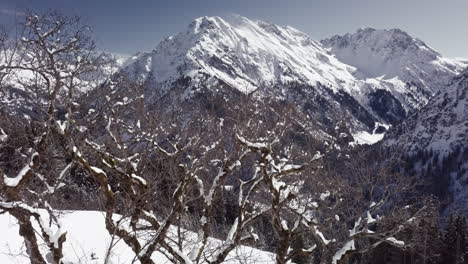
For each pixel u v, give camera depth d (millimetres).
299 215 11094
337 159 11820
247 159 11906
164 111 10859
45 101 8359
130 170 8602
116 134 9625
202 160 10000
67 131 7844
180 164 9094
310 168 11023
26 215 7184
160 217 9625
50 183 8805
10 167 8727
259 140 10211
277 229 10930
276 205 10070
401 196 12305
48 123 7680
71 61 8594
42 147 7988
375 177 11867
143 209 8320
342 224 12328
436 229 17500
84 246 14703
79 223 17219
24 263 12891
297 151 10766
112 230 7562
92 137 9367
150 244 7797
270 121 10586
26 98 8211
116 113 10367
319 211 12000
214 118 10266
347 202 12273
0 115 8062
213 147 10008
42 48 8148
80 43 8625
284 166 10141
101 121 9703
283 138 10797
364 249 11562
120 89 9984
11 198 7293
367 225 11602
